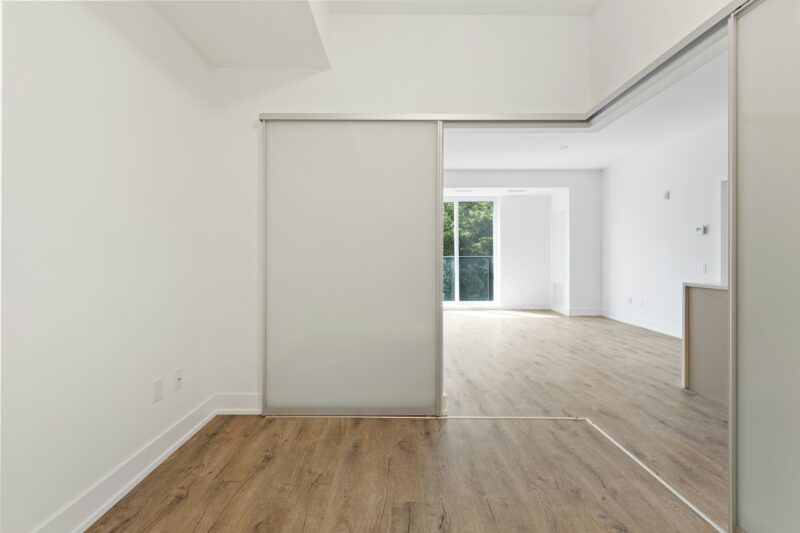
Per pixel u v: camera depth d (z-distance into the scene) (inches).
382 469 88.8
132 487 82.3
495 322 291.9
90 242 72.5
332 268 119.3
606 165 301.9
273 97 119.3
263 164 118.0
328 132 119.3
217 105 118.8
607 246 310.5
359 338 119.5
